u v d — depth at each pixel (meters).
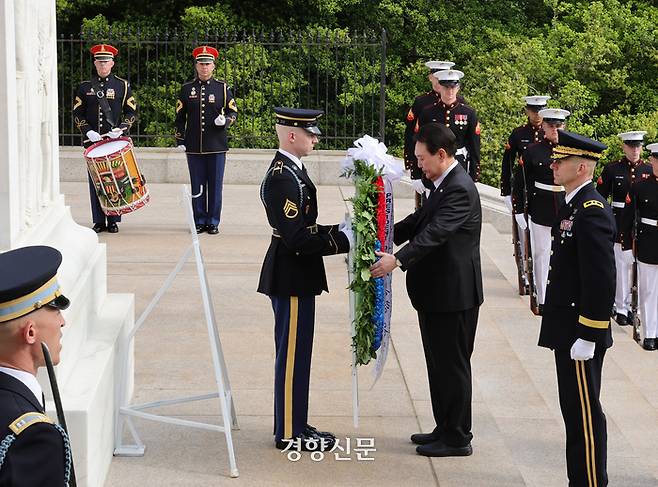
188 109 12.36
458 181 6.18
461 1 25.31
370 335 6.21
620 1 26.61
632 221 10.21
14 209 5.62
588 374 5.80
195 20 21.72
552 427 6.92
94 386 5.46
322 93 23.48
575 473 5.88
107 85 12.66
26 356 3.23
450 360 6.21
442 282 6.16
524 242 10.33
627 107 23.80
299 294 6.16
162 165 15.45
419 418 6.82
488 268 11.40
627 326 10.90
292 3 22.80
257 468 5.95
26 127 5.99
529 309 9.88
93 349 6.02
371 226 6.03
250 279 10.16
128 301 7.00
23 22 5.84
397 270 10.89
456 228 6.10
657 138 22.80
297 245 6.01
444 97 11.57
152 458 6.04
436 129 6.19
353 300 6.30
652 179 10.10
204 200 12.31
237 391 7.17
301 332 6.20
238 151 16.11
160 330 8.46
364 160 6.08
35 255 3.32
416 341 8.47
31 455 2.99
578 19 26.09
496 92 21.92
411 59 25.36
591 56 23.94
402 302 9.71
